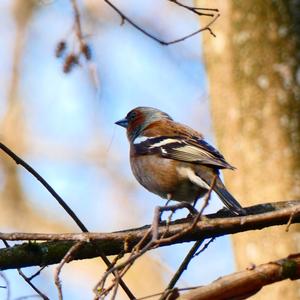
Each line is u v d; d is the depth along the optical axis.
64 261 7.17
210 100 13.21
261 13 12.75
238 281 6.73
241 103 12.65
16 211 19.00
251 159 12.34
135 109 13.54
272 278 6.86
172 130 11.91
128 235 8.25
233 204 9.38
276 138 12.27
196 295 6.60
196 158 11.13
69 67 10.23
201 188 11.39
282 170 12.12
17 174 19.38
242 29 12.86
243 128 12.54
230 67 12.88
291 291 11.45
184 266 8.58
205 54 13.39
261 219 8.45
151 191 11.96
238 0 12.97
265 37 12.68
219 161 10.96
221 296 6.66
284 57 12.55
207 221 8.57
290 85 12.44
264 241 11.83
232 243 12.36
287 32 12.62
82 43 10.25
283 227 11.77
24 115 19.95
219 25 13.11
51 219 19.12
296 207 8.43
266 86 12.51
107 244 8.45
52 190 8.33
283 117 12.33
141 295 17.08
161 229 8.53
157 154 11.52
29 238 7.74
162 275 17.30
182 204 7.84
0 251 8.31
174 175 11.34
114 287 6.73
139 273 17.31
